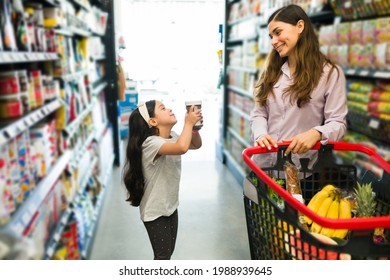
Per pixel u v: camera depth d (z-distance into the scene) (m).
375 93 2.18
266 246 1.26
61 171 2.25
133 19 10.78
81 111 3.19
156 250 2.12
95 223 3.17
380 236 1.25
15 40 1.83
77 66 3.20
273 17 1.78
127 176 2.11
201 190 4.29
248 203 1.33
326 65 1.79
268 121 1.97
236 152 4.92
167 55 12.13
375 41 2.11
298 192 1.54
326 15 2.88
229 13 5.57
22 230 1.47
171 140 2.19
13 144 1.62
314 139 1.52
